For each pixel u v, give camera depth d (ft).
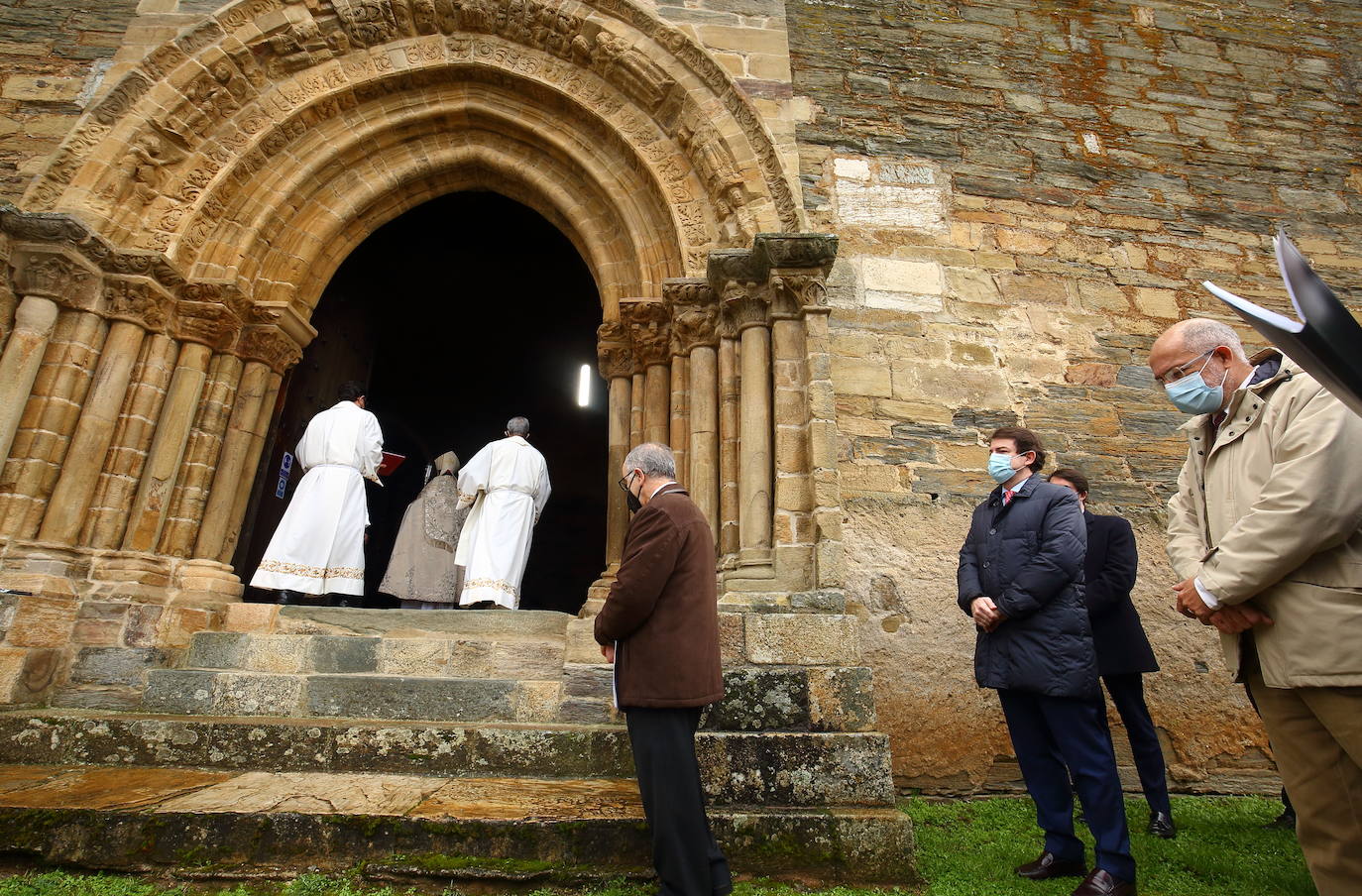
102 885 8.67
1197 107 23.85
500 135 21.86
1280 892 10.20
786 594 14.30
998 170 21.85
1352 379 4.76
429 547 21.20
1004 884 10.11
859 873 10.01
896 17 23.61
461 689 14.03
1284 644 6.86
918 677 16.42
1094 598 12.86
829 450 15.78
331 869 9.18
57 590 15.33
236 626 15.76
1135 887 9.37
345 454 19.34
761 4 22.49
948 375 19.31
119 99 18.89
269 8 20.08
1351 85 24.95
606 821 9.61
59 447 16.67
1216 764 16.66
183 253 18.79
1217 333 8.20
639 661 8.78
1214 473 8.13
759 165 19.29
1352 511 6.52
